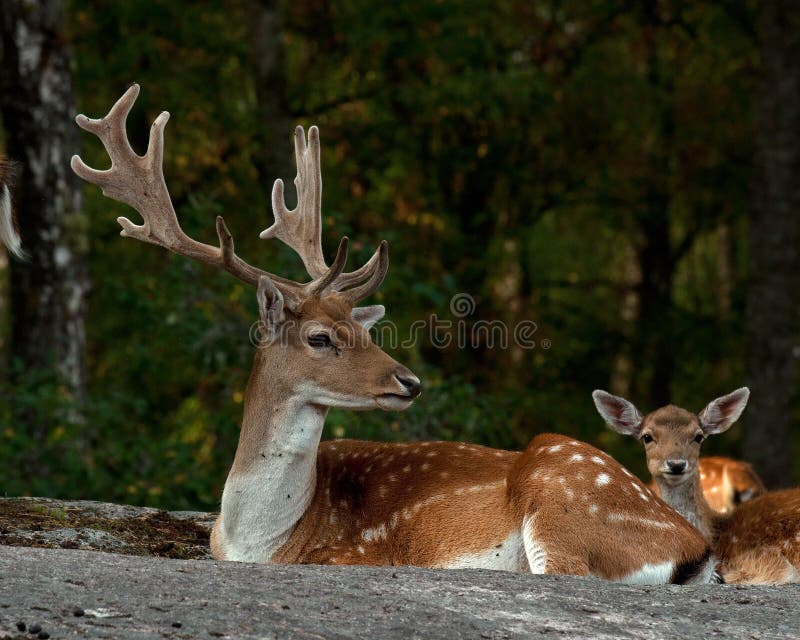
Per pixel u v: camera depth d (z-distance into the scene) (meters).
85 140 22.33
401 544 7.91
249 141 23.89
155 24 22.41
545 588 6.35
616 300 28.44
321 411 8.03
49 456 14.11
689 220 27.16
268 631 5.30
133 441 14.94
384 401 7.84
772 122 21.34
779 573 8.38
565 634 5.65
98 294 22.08
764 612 6.20
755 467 21.50
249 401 8.08
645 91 24.02
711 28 24.61
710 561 7.60
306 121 24.27
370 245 15.32
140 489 14.23
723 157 25.09
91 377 21.47
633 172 24.88
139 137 23.48
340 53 23.80
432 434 14.19
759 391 21.52
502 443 15.02
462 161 24.19
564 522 7.35
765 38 21.42
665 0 24.84
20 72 15.80
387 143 24.36
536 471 7.60
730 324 26.69
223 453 15.24
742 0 24.53
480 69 22.70
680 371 28.08
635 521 7.42
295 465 7.96
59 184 15.98
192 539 8.93
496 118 22.45
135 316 18.33
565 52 24.66
